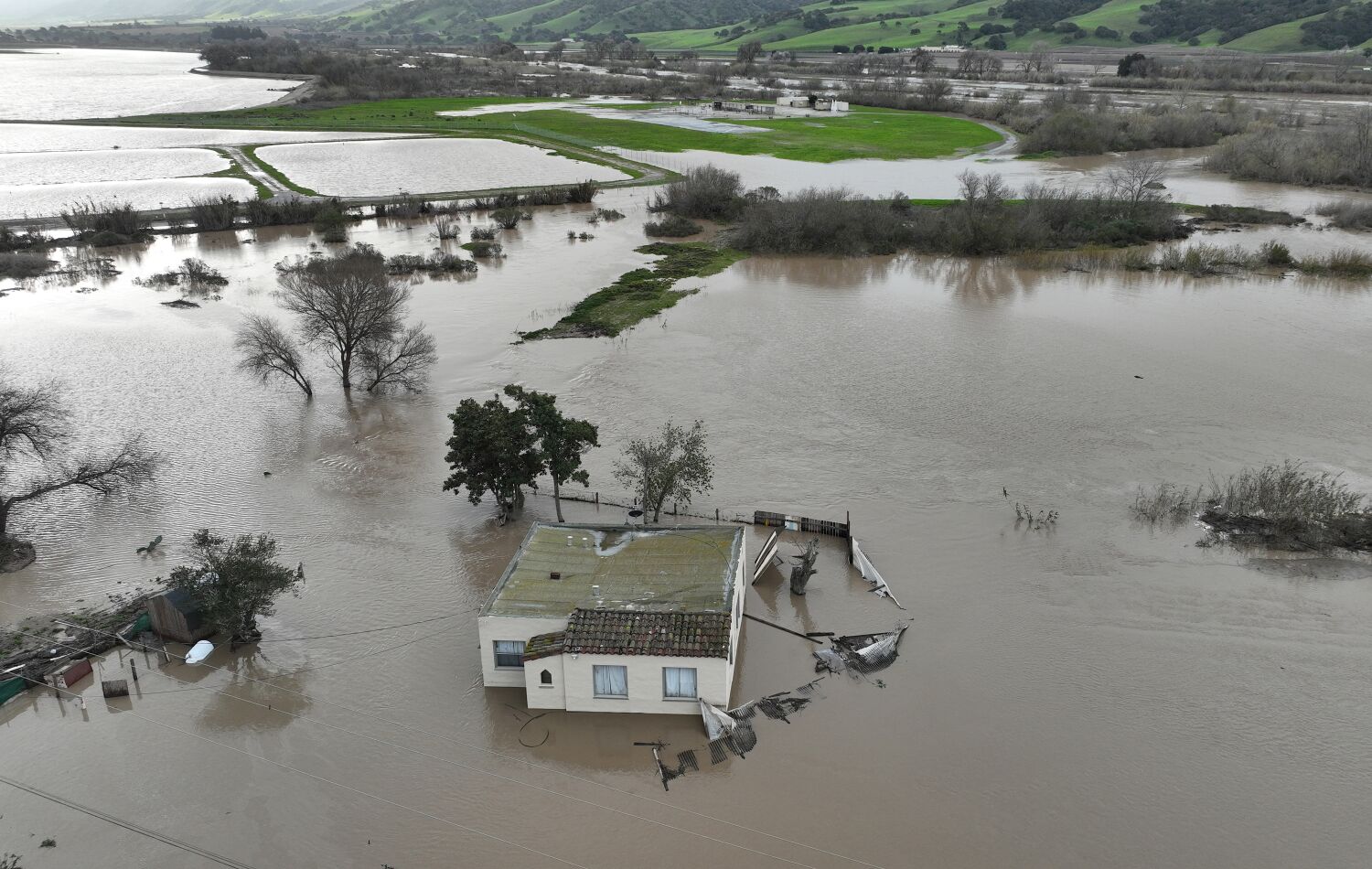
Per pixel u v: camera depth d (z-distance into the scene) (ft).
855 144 530.27
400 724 107.24
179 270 308.40
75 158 489.67
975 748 102.17
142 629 123.85
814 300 271.49
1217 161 465.47
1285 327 241.96
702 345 231.71
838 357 223.10
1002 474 164.55
